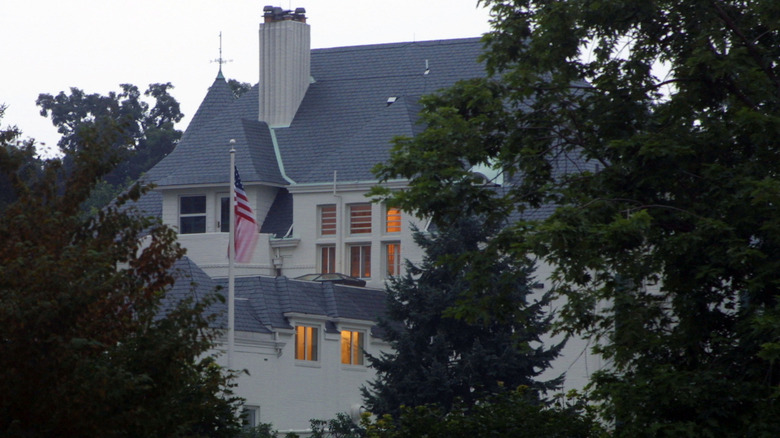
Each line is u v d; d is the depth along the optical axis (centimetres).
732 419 9444
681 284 9781
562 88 10638
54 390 7294
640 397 9400
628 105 10312
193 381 8931
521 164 10556
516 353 18725
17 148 9112
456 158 10506
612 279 9894
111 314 8050
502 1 10912
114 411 7650
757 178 9556
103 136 9300
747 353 9606
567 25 10200
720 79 9925
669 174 9825
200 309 8181
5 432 7375
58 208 8912
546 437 11250
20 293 7162
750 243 9688
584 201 9969
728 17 10162
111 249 8494
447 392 18900
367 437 12462
